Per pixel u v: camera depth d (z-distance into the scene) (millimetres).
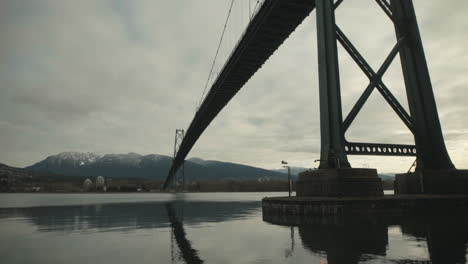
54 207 53094
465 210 23297
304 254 11906
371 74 26609
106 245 15734
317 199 21719
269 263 10859
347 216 20266
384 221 19266
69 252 14062
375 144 25578
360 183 22516
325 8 25922
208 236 18188
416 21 29531
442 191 26047
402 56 30094
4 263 12047
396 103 27469
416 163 28125
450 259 10398
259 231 19016
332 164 23609
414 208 21766
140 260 12141
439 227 16719
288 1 33250
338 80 24422
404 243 12922
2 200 89375
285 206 23781
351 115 24641
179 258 12328
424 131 27844
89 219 30562
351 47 26203
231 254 12680
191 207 50812
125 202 74688
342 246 12875
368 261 10422
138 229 22297
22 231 21859
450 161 27375
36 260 12539
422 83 28500
